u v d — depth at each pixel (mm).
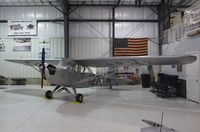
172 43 9023
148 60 5852
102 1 11469
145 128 3836
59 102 6598
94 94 8445
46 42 12062
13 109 5535
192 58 5145
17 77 12016
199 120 4551
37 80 12000
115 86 11227
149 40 12133
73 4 11711
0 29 12078
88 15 12094
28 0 11227
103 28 12125
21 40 12031
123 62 6742
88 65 7898
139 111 5402
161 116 4898
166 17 10898
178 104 6395
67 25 11461
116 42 12047
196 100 6645
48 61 8352
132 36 12133
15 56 12023
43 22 12086
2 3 11656
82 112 5254
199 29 6074
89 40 12102
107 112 5273
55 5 11953
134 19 12141
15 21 12039
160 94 7801
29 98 7281
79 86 7695
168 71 9273
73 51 12086
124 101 6887
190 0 10562
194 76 6754
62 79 6633
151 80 10969
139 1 10938
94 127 3984
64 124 4176
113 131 3752
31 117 4707
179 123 4309
